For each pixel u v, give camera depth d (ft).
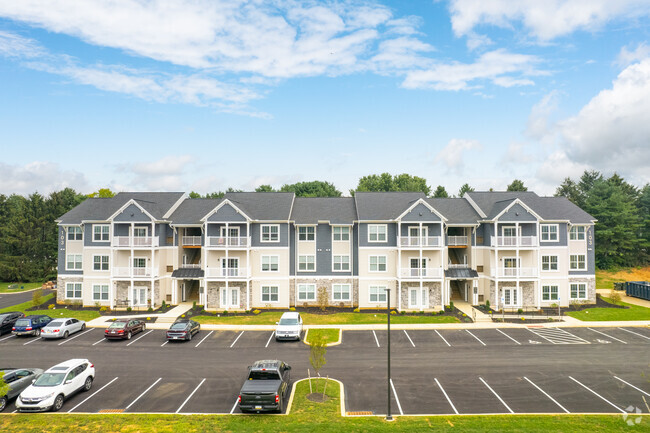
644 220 240.94
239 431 56.65
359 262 143.84
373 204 151.84
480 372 82.28
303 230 147.84
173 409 65.36
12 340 106.83
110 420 60.44
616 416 62.28
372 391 72.79
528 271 142.41
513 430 57.11
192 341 105.50
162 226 148.87
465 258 155.22
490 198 159.02
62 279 152.15
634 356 92.32
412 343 102.89
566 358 90.94
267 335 111.55
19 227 237.04
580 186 279.49
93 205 159.12
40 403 63.46
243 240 142.82
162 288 148.25
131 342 104.63
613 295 150.00
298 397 69.36
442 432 56.49
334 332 113.19
